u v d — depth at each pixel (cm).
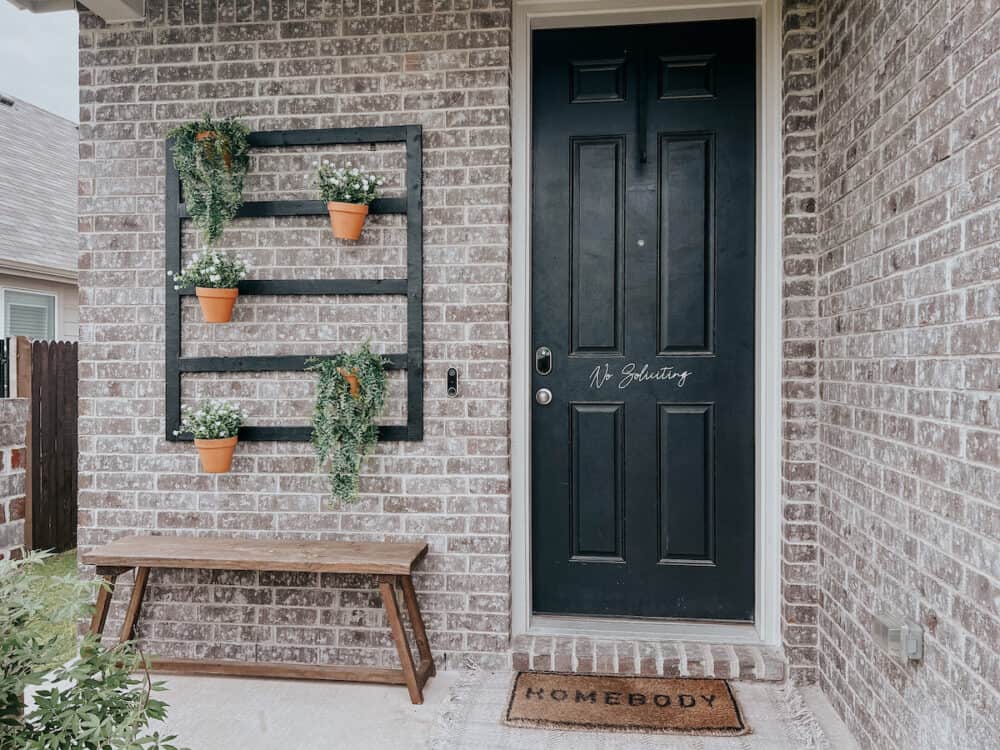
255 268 277
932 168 166
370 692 250
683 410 282
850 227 218
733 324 279
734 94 277
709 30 278
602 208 284
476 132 266
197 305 281
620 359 285
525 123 274
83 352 284
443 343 268
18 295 686
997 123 139
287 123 275
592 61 284
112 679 144
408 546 260
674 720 225
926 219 169
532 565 290
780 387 261
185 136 268
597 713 230
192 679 261
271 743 217
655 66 281
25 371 424
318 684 257
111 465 283
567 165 286
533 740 215
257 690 252
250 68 276
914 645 172
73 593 152
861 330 210
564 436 288
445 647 267
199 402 280
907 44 179
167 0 279
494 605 265
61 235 770
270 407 278
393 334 272
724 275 279
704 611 283
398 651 242
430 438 269
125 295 282
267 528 276
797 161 251
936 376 164
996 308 139
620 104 283
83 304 284
